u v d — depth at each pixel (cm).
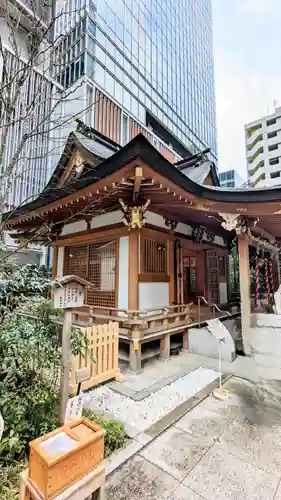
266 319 555
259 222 603
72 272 695
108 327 398
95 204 508
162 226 612
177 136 2758
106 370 391
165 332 501
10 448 205
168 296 605
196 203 495
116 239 570
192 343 549
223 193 476
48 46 299
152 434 262
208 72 4041
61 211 599
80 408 223
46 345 241
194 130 3256
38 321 265
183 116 2969
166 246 621
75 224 702
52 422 248
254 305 752
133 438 256
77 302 273
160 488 195
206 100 3809
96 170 401
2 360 244
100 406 321
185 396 348
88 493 154
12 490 183
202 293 809
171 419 291
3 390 250
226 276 924
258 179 3897
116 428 253
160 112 2425
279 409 316
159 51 2548
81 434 167
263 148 3844
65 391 256
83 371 249
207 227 786
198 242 744
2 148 254
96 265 622
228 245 944
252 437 260
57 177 718
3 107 246
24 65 268
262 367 456
